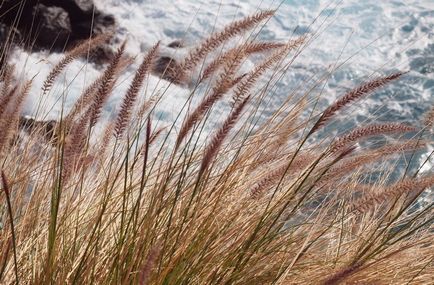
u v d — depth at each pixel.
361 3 13.21
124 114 2.42
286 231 3.23
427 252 3.55
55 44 10.40
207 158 2.08
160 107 7.87
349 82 10.17
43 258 2.79
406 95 10.20
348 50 11.41
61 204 2.97
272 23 12.30
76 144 2.42
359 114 9.26
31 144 3.45
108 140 3.00
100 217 2.48
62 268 2.54
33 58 9.84
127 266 2.47
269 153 3.23
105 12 11.47
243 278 2.74
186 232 2.68
